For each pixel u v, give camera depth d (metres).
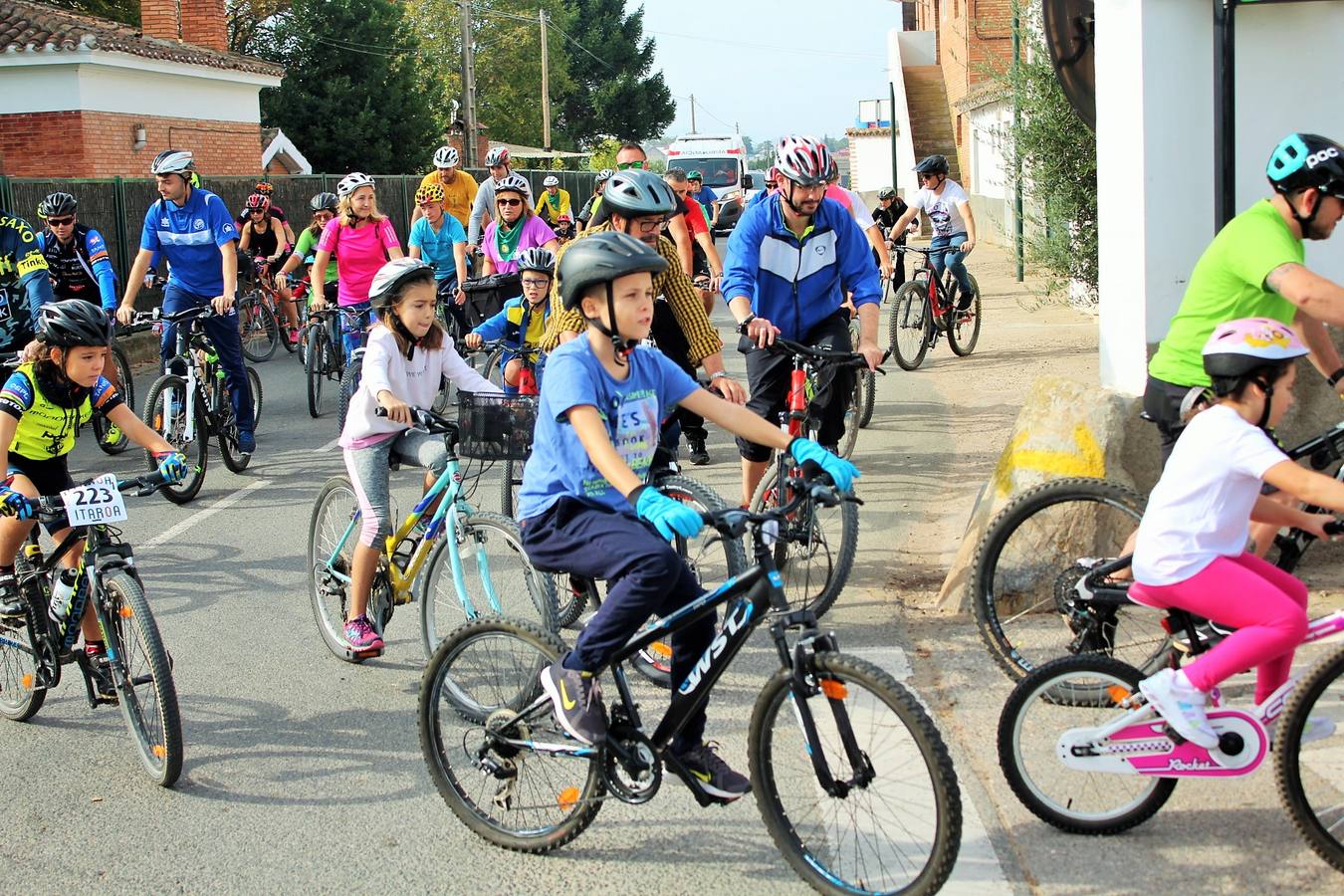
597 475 3.87
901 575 6.48
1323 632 3.76
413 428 5.34
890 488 8.20
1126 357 6.42
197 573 7.17
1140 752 3.84
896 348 12.31
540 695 4.05
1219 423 3.82
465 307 10.30
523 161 61.53
